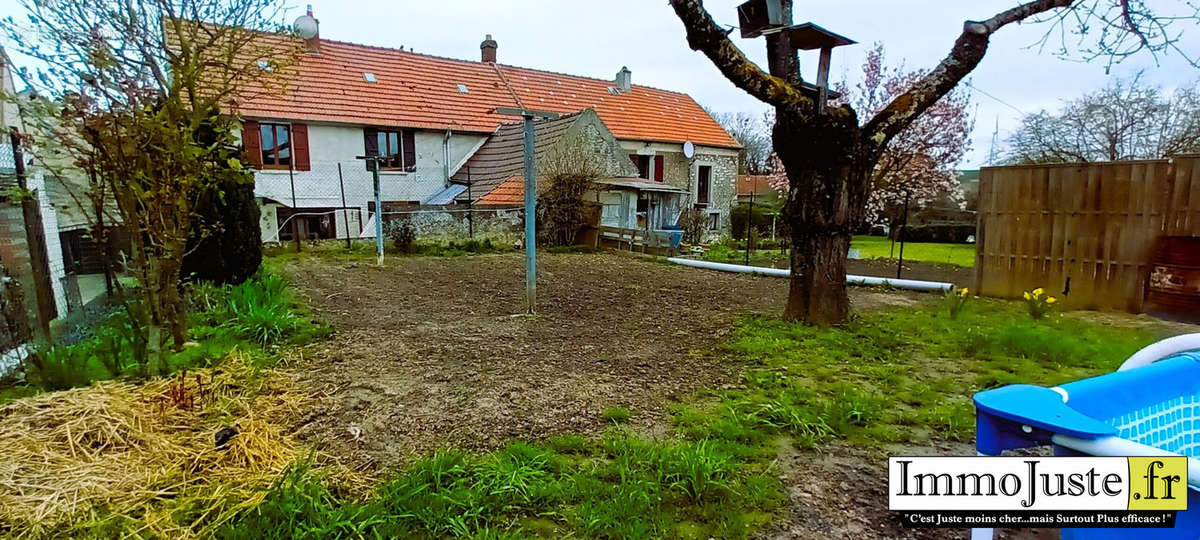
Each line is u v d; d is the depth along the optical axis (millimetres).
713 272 9141
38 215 4719
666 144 18062
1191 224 5301
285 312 5027
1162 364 1655
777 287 7539
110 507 2016
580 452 2494
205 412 2908
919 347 4281
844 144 4648
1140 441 1522
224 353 3885
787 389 3303
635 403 3104
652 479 2189
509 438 2639
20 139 3537
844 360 3936
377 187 9172
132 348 3621
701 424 2783
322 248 11281
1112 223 5781
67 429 2533
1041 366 3809
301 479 2145
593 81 20031
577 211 12812
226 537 1842
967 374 3643
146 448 2477
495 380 3486
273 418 2885
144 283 3473
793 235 5121
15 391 3199
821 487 2219
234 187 6098
